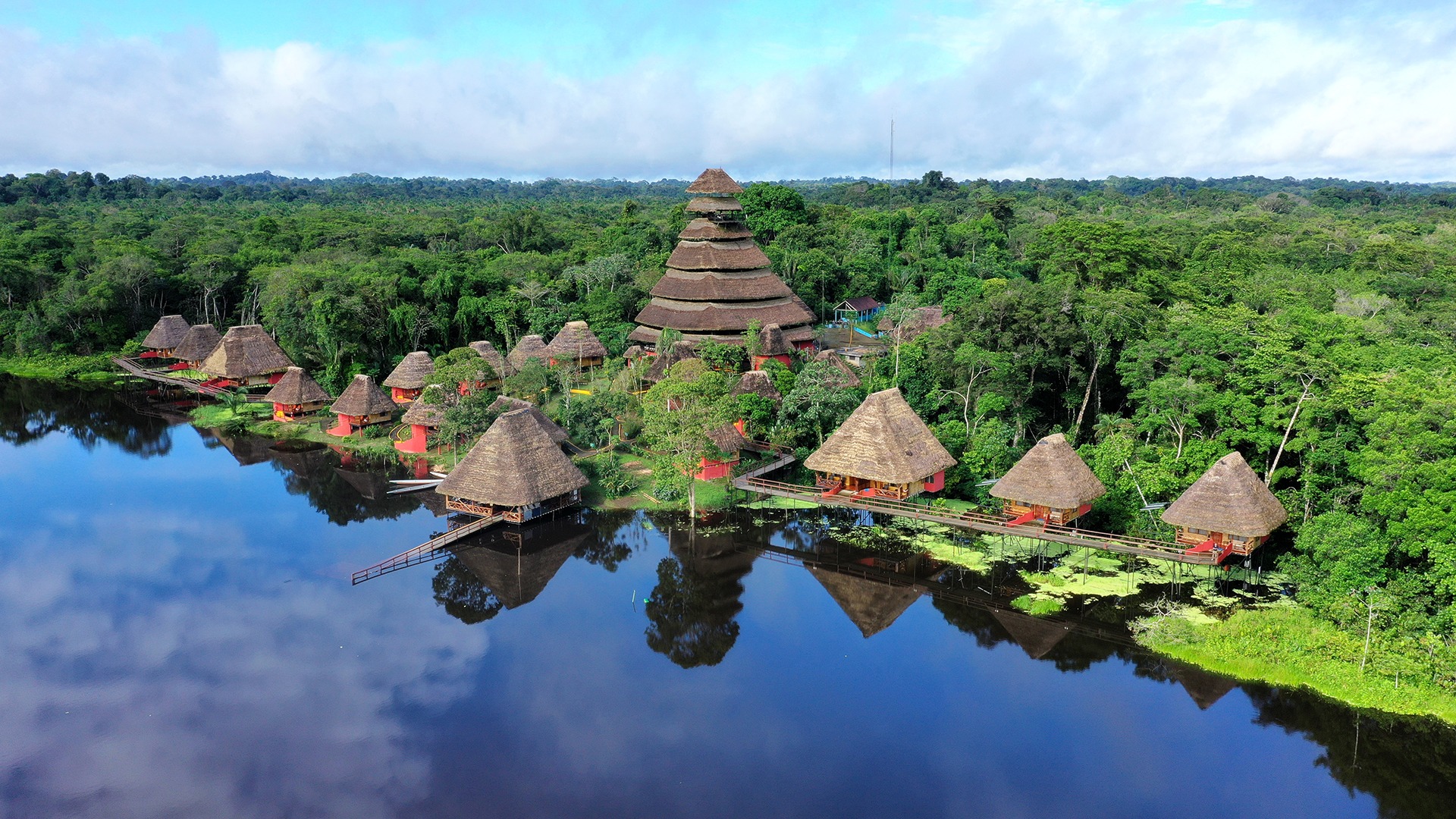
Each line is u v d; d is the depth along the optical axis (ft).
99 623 141.59
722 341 258.16
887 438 164.96
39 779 104.42
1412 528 125.90
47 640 136.05
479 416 207.41
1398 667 119.24
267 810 99.60
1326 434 151.84
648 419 182.39
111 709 118.32
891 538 175.22
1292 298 219.20
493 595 152.66
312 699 121.49
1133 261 260.01
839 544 173.47
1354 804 100.78
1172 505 148.15
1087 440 201.77
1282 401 159.74
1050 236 349.82
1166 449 168.45
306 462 226.38
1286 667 124.36
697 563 166.20
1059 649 133.59
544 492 173.47
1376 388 142.41
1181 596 146.61
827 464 169.37
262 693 122.62
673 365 219.82
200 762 107.86
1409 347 170.60
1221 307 212.64
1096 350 191.62
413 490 205.16
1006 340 189.88
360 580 157.07
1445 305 228.43
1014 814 99.76
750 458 204.33
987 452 179.01
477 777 105.60
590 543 174.81
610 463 205.46
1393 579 132.57
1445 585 122.21
